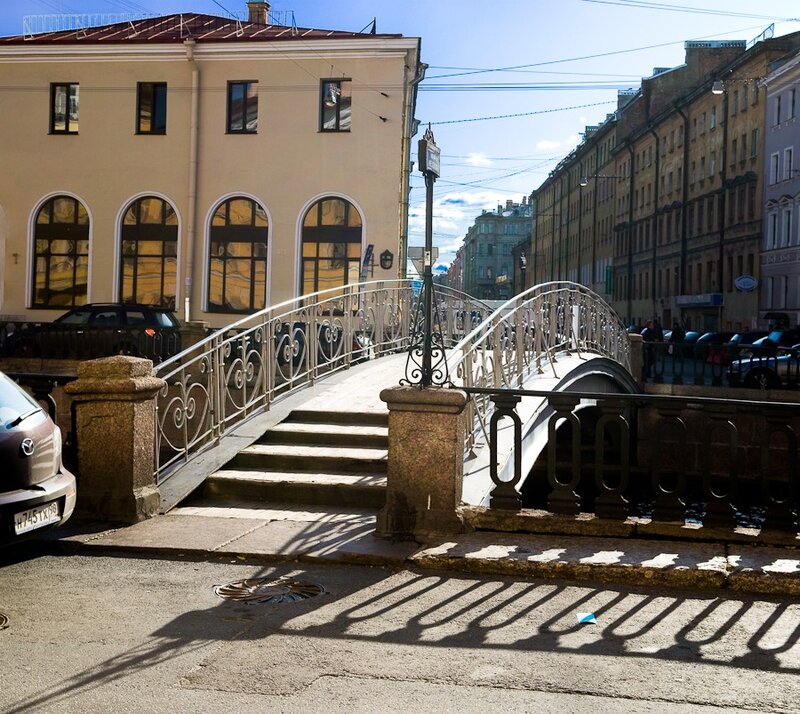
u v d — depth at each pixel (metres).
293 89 28.89
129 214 29.80
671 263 65.81
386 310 17.98
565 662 5.15
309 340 13.73
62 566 7.20
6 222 30.12
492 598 6.34
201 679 4.89
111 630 5.68
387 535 7.75
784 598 6.36
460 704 4.57
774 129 50.94
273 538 7.81
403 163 28.61
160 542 7.69
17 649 5.34
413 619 5.90
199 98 29.28
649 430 23.39
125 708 4.52
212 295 29.42
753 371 28.34
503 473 9.61
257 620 5.87
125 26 33.12
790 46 51.91
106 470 8.48
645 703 4.60
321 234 28.97
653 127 68.88
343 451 10.17
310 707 4.53
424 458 7.75
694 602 6.25
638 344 27.17
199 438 10.20
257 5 35.00
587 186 89.75
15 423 7.02
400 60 28.45
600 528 7.66
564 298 16.67
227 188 29.23
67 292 30.08
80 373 8.58
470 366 10.10
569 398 7.88
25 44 29.66
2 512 6.60
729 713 4.49
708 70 72.88
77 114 30.02
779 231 50.44
